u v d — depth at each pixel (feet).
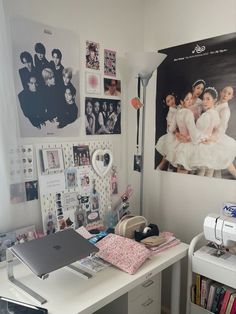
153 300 5.80
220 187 6.31
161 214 7.50
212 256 5.39
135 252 5.01
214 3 6.08
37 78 5.50
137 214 7.77
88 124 6.48
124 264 4.78
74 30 6.01
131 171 7.62
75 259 4.31
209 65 6.25
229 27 5.92
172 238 5.94
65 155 6.02
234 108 5.94
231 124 6.01
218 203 6.37
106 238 5.51
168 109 7.04
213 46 6.16
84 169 6.38
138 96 7.52
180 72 6.73
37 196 5.66
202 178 6.59
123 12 6.92
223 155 6.19
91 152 6.53
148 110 7.47
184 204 7.00
